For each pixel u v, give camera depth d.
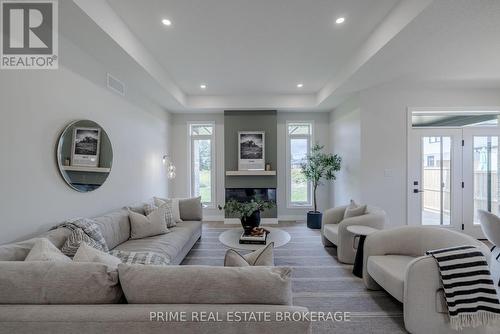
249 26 2.71
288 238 2.91
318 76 4.24
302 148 6.01
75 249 1.92
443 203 4.32
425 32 2.31
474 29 2.45
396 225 4.27
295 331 1.06
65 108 2.47
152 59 3.41
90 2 2.08
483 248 1.97
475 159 4.34
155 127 4.83
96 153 2.91
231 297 1.11
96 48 2.64
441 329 1.75
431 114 4.39
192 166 6.02
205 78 4.31
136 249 2.62
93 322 1.03
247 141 5.63
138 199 4.08
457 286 1.70
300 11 2.43
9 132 1.92
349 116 4.69
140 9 2.40
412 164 4.28
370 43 2.87
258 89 4.94
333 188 5.65
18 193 1.99
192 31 2.80
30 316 1.04
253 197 5.67
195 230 3.81
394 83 4.01
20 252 1.61
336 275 2.91
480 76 3.77
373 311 2.19
